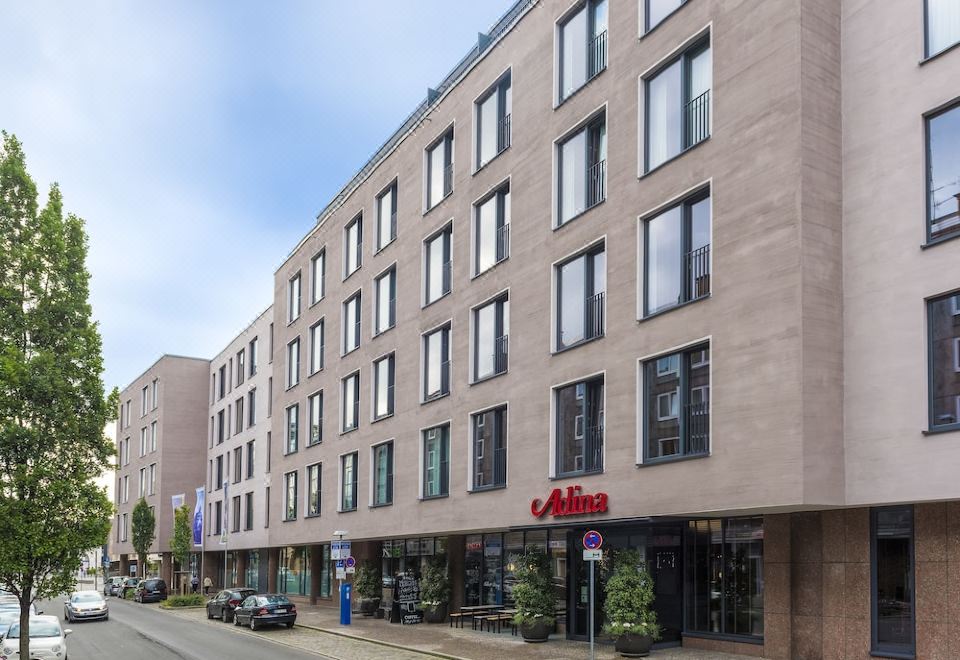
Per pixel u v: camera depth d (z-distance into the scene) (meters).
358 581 34.38
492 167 26.50
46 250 17.47
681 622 19.80
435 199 30.52
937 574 14.45
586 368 21.17
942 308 14.41
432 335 29.84
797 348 15.32
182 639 28.31
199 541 52.25
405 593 30.03
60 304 17.47
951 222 14.43
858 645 15.63
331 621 32.12
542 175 23.83
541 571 23.06
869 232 15.57
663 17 19.92
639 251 19.72
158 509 65.94
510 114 26.08
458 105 29.02
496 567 27.78
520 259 24.47
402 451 30.59
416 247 31.17
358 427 34.81
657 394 18.97
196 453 67.50
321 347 40.38
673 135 19.31
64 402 17.06
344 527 35.00
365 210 36.25
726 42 17.66
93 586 80.69
